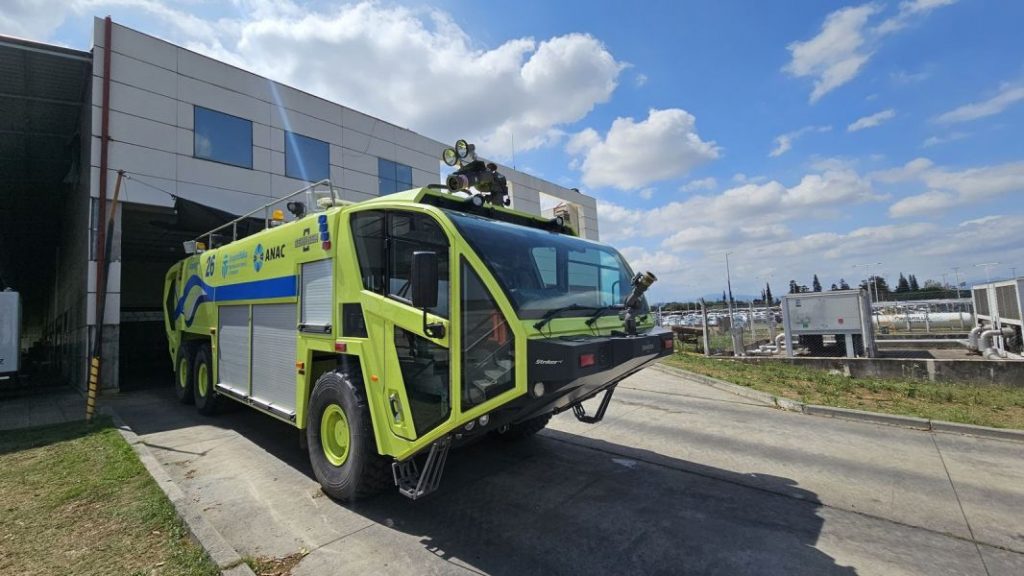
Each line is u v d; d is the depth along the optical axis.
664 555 3.61
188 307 9.03
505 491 4.87
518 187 26.09
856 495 4.72
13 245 26.00
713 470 5.46
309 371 5.16
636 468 5.54
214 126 13.45
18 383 12.11
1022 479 5.07
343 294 4.70
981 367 9.84
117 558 3.38
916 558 3.56
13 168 17.61
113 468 5.19
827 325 13.38
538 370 3.39
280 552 3.64
